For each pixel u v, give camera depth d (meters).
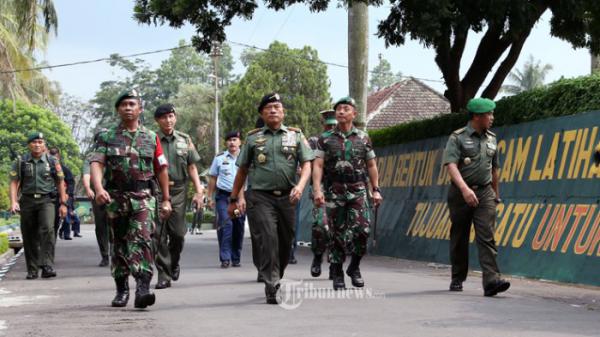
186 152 10.04
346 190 9.01
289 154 8.20
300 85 60.41
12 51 27.19
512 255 11.32
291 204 8.22
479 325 6.62
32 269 11.67
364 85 17.88
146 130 7.82
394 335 6.14
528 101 11.59
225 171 13.07
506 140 12.03
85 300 8.74
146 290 7.68
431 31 14.82
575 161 10.41
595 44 17.77
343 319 7.01
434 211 14.30
